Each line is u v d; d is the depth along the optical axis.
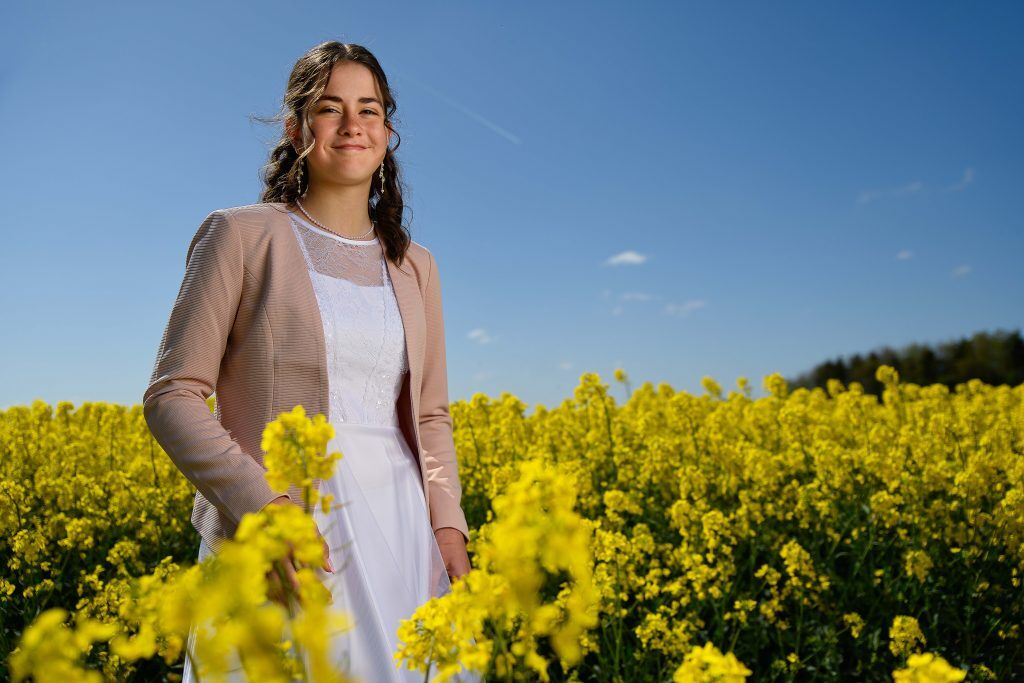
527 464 1.25
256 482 1.85
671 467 6.40
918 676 1.49
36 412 7.35
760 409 8.22
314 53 2.25
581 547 1.21
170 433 1.90
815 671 4.20
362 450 2.12
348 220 2.30
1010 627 4.35
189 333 1.99
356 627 1.90
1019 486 5.11
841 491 6.21
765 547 5.39
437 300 2.54
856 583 5.03
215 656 0.97
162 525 5.83
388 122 2.34
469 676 1.96
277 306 2.06
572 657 1.35
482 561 1.25
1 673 3.38
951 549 5.05
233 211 2.14
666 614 4.55
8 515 4.50
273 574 1.52
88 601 3.80
